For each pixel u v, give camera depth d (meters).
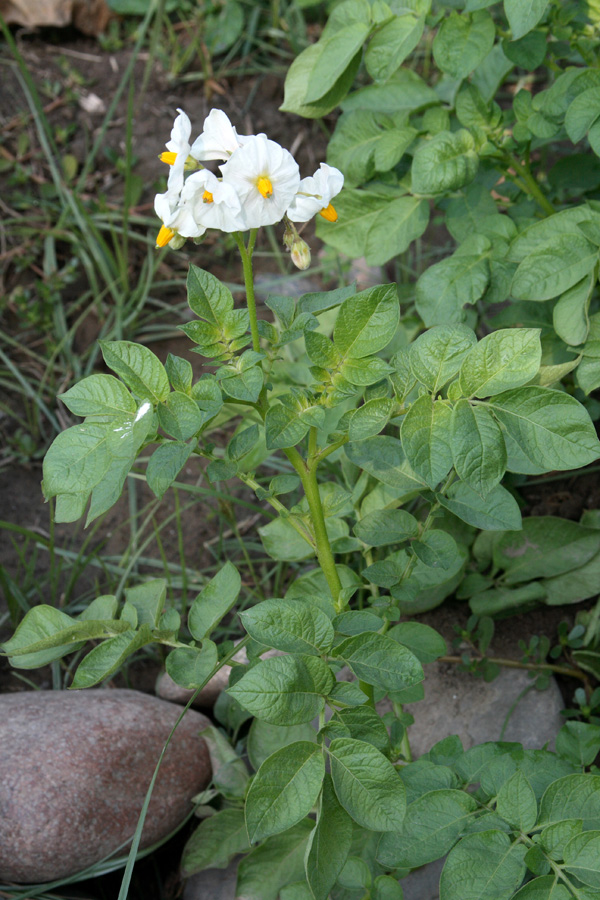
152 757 1.05
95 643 1.21
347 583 1.03
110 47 1.78
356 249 1.22
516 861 0.85
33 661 0.96
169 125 1.70
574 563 1.12
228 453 0.91
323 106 1.12
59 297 1.50
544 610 1.16
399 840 0.88
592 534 1.12
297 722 0.84
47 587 1.24
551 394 0.85
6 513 1.32
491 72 1.20
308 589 1.03
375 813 0.83
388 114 1.16
